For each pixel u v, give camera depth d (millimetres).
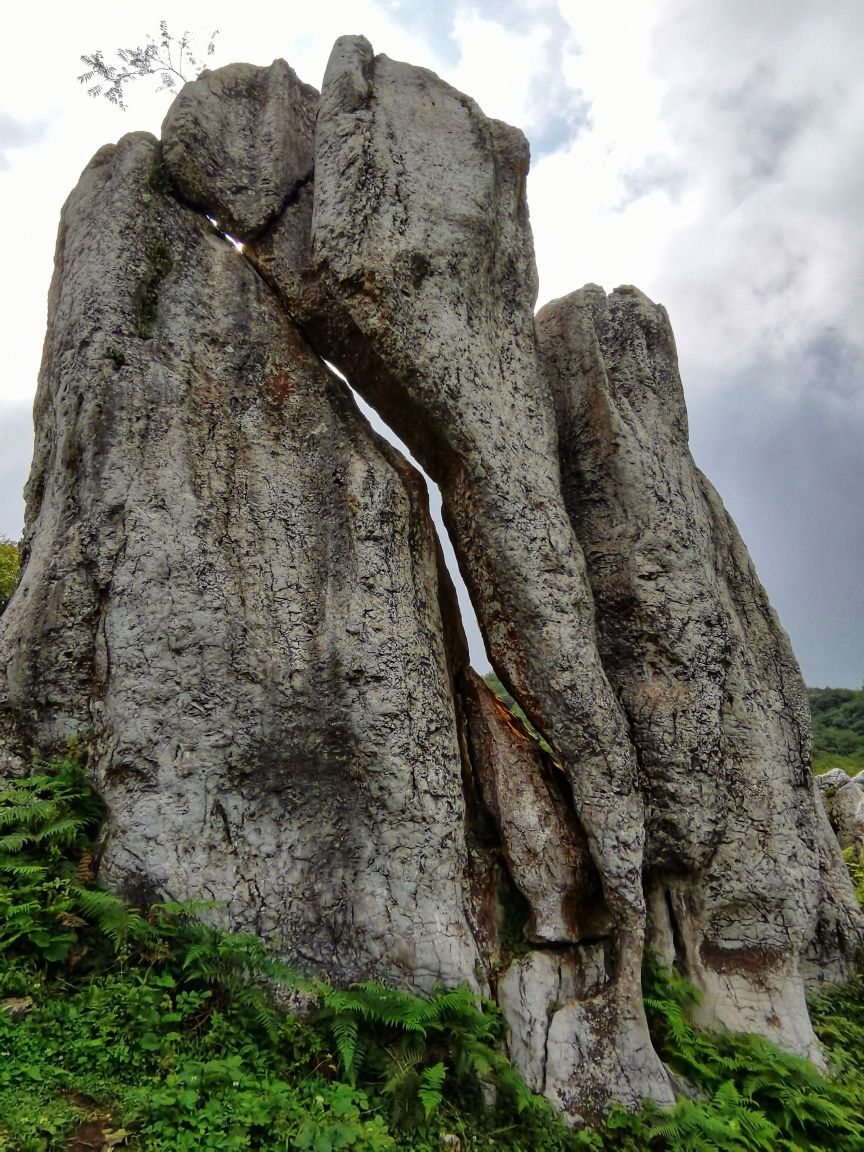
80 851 5066
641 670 6785
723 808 6441
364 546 6090
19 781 5195
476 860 5953
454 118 7500
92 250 6375
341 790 5566
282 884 5270
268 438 6430
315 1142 3703
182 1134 3543
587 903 5941
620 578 7051
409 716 5715
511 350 7086
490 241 7141
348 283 6395
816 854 7207
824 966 7164
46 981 4305
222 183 7098
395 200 6664
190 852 5145
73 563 5617
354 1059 4477
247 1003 4605
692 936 6289
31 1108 3441
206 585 5711
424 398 6426
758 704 6891
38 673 5504
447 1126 4355
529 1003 5273
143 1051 4027
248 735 5535
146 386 6004
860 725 37156
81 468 5777
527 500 6547
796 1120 5191
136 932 4637
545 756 6598
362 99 7035
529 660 6281
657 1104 4961
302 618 5949
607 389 7555
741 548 8422
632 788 6023
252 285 6945
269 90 7738
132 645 5426
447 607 7219
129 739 5250
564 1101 4879
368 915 5262
